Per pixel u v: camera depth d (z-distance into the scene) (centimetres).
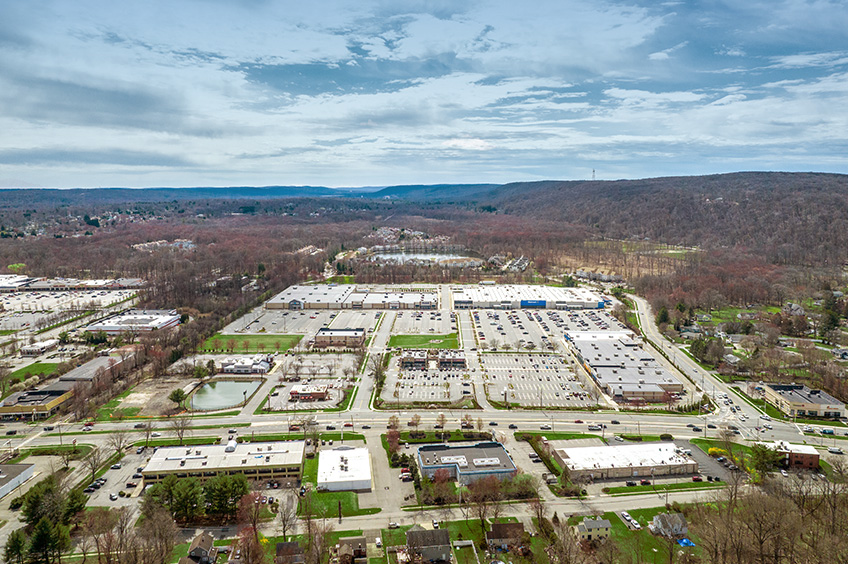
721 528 14588
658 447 19550
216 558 14162
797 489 16638
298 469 17838
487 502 16550
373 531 15262
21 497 16150
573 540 14575
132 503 16450
